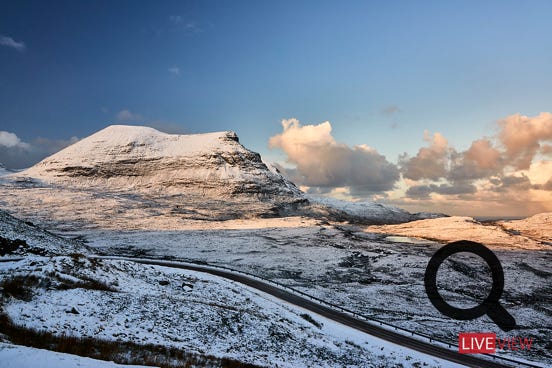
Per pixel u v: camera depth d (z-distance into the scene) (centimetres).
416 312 4556
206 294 3519
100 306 2364
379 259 7475
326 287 5522
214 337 2364
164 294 3092
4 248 4147
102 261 3462
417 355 2919
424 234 11662
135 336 2050
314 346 2697
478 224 13025
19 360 1187
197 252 7825
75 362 1255
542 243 9962
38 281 2448
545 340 3828
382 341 3219
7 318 1811
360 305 4672
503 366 2914
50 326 1875
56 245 5319
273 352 2383
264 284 5150
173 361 1794
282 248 8462
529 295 5372
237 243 8931
